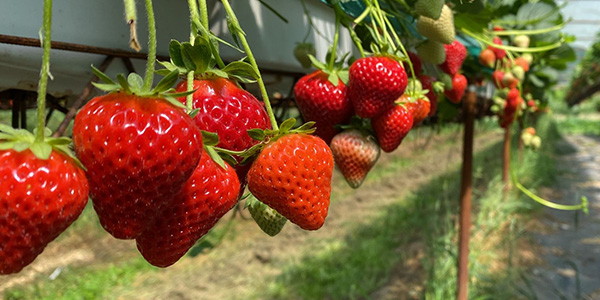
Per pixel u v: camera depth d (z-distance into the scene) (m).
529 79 1.06
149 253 0.17
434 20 0.32
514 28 0.77
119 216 0.15
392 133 0.31
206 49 0.18
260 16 0.31
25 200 0.12
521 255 1.49
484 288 1.23
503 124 0.80
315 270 1.47
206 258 1.63
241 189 0.22
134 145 0.14
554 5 0.79
